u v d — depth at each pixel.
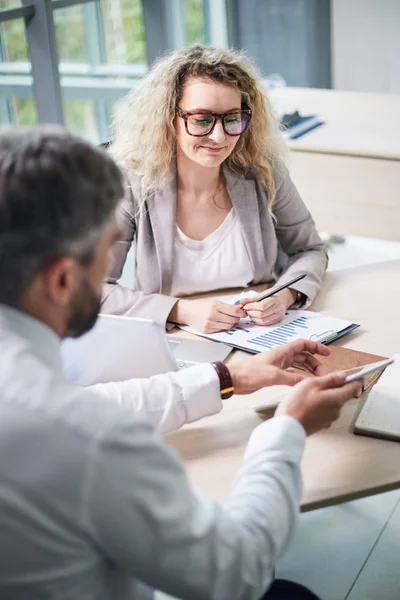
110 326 1.50
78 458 0.80
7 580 0.82
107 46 4.68
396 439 1.40
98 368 1.55
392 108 3.50
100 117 4.80
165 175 2.07
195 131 1.95
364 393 1.55
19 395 0.82
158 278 2.11
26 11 3.82
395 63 5.30
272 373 1.44
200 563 0.88
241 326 1.86
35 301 0.86
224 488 1.30
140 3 4.70
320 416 1.19
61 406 0.82
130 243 2.14
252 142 2.10
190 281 2.12
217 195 2.14
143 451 0.84
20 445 0.80
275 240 2.17
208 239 2.12
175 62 1.98
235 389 1.43
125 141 2.12
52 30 3.90
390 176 3.03
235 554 0.91
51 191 0.83
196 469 1.35
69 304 0.89
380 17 5.20
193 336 1.84
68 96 4.62
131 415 0.86
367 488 1.28
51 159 0.84
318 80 5.51
